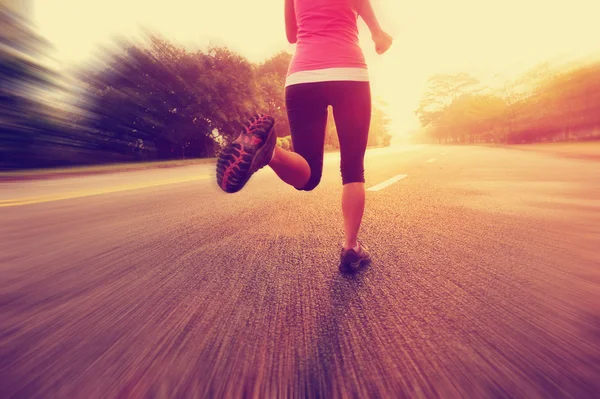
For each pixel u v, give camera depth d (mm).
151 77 20781
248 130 1498
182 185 6793
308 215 3672
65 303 1708
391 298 1679
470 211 3740
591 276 1939
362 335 1354
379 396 1021
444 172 7875
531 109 47375
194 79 23297
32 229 3354
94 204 4762
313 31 2002
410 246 2527
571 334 1335
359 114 1996
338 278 1951
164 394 1042
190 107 22203
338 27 1985
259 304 1646
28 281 2016
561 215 3520
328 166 11203
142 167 13469
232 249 2553
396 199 4492
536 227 3051
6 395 1045
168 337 1369
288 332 1389
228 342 1324
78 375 1139
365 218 3443
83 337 1380
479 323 1429
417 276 1957
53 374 1146
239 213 3879
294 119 2055
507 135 51188
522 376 1094
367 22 2076
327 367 1159
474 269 2055
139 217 3803
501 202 4254
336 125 2041
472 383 1066
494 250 2422
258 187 6133
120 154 19219
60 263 2338
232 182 1506
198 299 1720
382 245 2557
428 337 1328
